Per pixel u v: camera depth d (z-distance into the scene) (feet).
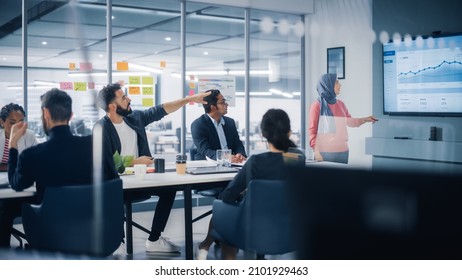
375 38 19.08
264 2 20.52
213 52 32.91
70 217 7.12
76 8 21.71
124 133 11.10
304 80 22.35
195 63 36.81
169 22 24.59
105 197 7.34
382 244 1.86
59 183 7.54
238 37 27.35
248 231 7.57
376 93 19.06
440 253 1.74
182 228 14.65
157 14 22.67
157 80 27.61
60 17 23.12
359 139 19.06
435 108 16.96
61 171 7.54
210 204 18.37
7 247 8.25
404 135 17.98
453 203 1.69
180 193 18.90
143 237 13.39
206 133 13.19
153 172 10.43
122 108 10.93
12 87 31.48
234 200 8.11
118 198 7.61
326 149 14.01
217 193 12.18
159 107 12.10
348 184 1.94
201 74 20.25
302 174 2.08
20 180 7.47
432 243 1.74
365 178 1.89
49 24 24.52
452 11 16.28
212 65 34.63
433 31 16.89
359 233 1.92
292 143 7.79
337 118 14.26
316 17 21.72
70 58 31.14
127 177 9.66
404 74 17.89
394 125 18.34
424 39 17.20
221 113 13.34
